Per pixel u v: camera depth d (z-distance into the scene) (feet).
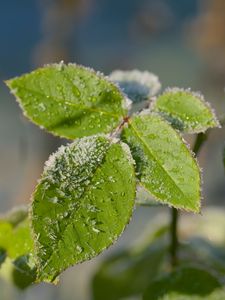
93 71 0.77
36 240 0.67
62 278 1.99
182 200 0.70
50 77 0.78
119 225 0.68
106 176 0.70
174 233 0.98
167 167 0.71
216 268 0.99
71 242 0.67
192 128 0.77
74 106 0.77
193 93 0.78
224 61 2.51
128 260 1.09
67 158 0.71
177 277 0.89
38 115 0.77
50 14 2.60
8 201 2.69
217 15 2.46
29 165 2.17
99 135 0.73
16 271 0.87
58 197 0.69
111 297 1.09
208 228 1.22
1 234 0.81
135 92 0.88
